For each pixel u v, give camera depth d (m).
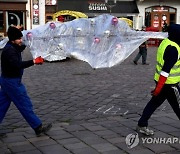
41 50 12.62
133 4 34.34
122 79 11.77
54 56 16.34
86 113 7.22
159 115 6.81
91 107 7.73
